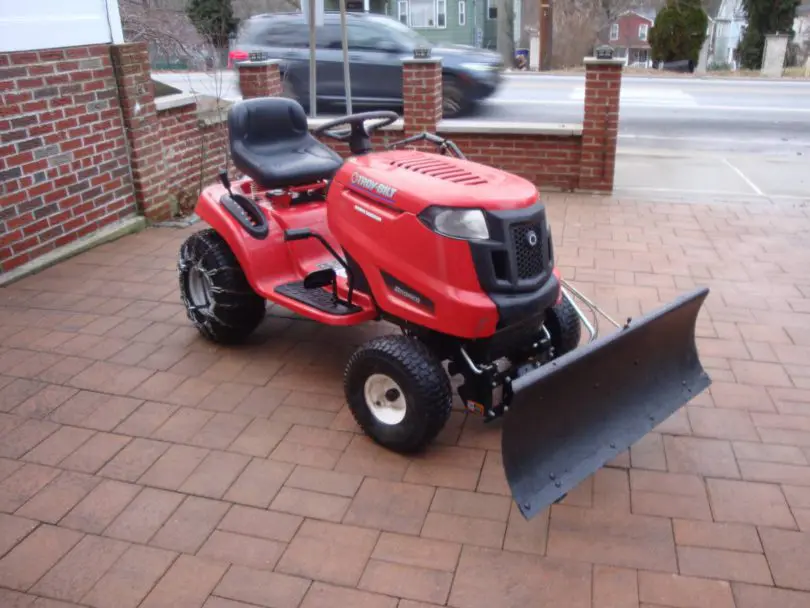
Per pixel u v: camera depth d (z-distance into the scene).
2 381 3.98
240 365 4.17
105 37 5.91
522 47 39.72
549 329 3.67
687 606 2.53
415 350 3.15
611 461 3.31
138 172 6.37
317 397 3.84
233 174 7.91
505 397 3.23
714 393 3.83
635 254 5.82
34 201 5.43
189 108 7.01
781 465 3.26
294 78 11.38
